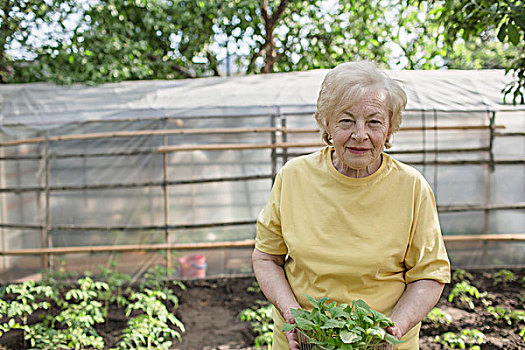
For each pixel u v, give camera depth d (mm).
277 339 1656
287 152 6066
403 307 1471
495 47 7402
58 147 5902
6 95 5730
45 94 5758
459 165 6074
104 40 6746
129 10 7402
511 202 6090
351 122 1408
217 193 6078
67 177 5930
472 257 6133
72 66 6484
